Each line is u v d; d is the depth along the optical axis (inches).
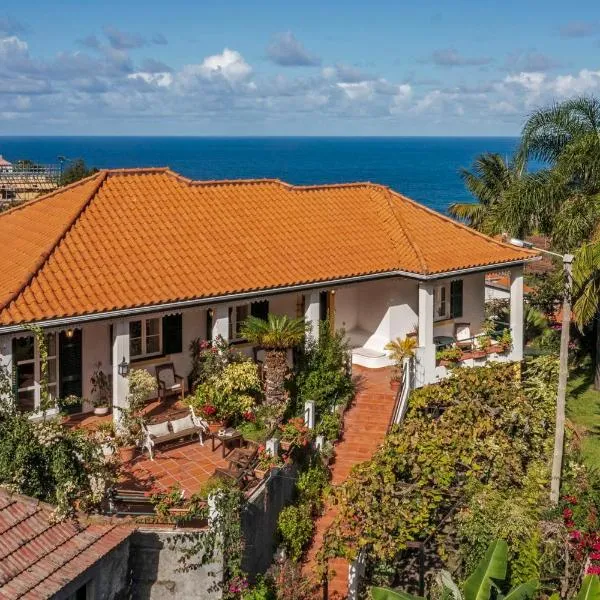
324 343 960.3
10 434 600.7
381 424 920.3
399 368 1003.3
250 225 1029.8
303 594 687.1
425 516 695.7
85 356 867.4
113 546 566.9
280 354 852.0
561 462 810.8
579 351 1429.6
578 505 764.6
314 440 848.9
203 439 826.2
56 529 566.3
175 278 869.2
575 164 1179.9
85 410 869.2
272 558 724.7
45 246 855.1
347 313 1112.8
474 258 1070.4
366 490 701.9
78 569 532.4
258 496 692.7
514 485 807.7
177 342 936.3
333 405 930.7
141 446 788.0
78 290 797.9
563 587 675.4
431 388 959.0
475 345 1082.7
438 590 681.0
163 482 722.8
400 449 761.0
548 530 705.0
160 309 818.2
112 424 776.9
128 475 734.5
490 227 1316.4
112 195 988.6
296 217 1088.8
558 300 1489.9
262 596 626.8
